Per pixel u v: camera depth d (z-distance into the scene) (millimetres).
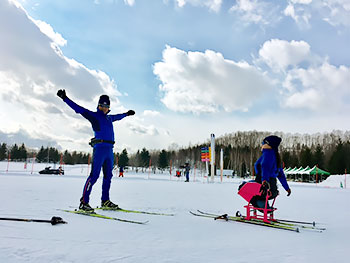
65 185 8805
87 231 2432
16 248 1778
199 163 76062
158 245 2057
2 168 36719
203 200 5953
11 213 3143
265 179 3395
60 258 1614
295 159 54719
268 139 3586
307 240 2422
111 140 4348
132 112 5086
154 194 7098
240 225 3168
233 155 70812
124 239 2201
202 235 2510
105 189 4320
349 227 3188
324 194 9750
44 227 2484
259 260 1726
